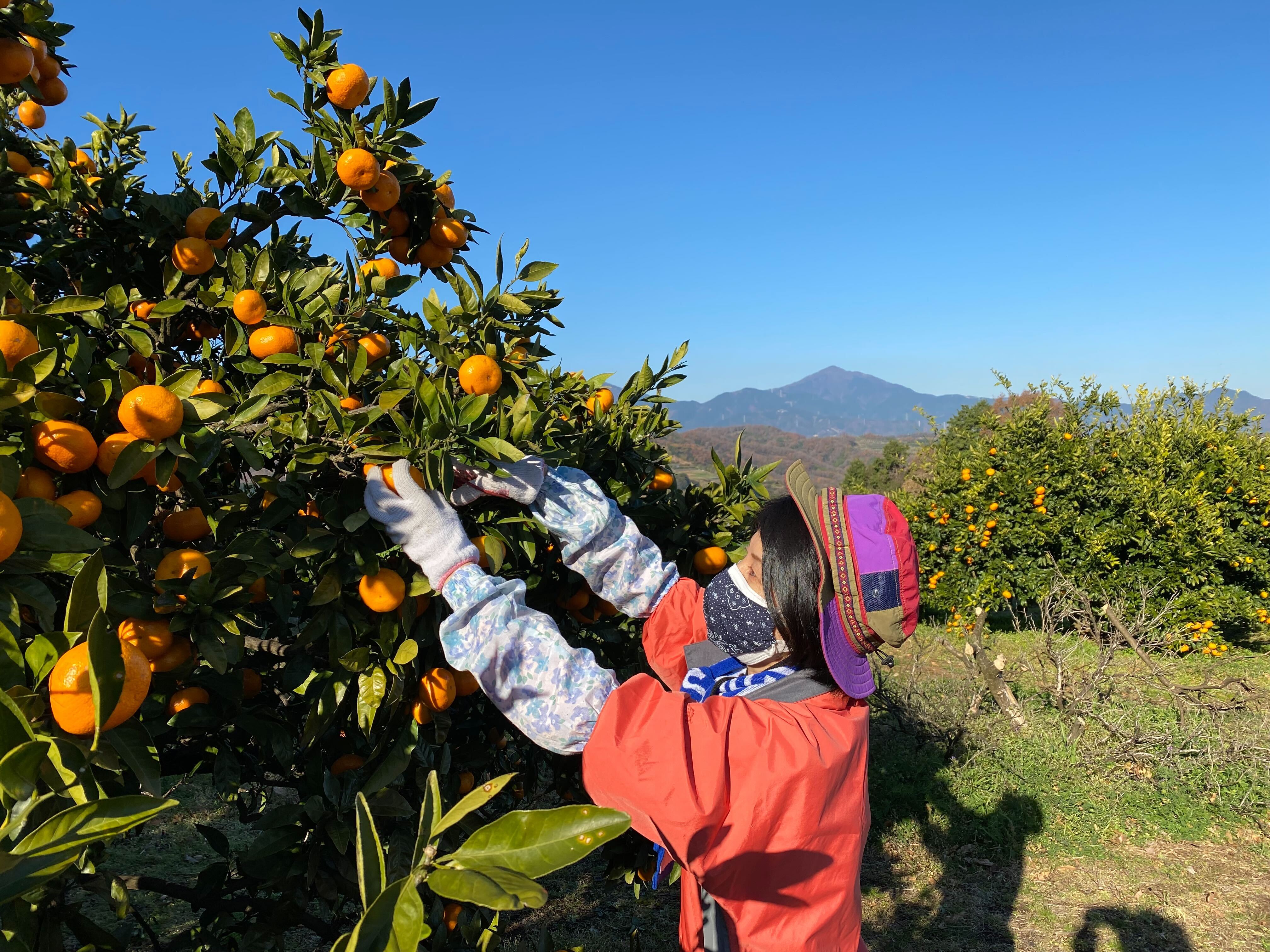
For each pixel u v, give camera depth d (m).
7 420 1.12
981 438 11.05
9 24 1.68
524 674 1.14
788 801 1.06
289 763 1.73
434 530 1.24
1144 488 9.15
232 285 1.79
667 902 4.71
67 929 3.59
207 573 1.28
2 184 1.88
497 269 1.76
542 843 0.71
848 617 1.20
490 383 1.59
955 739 5.99
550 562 2.09
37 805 0.66
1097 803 5.53
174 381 1.27
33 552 1.00
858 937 1.20
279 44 1.84
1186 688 6.54
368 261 2.03
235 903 1.99
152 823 5.16
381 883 0.74
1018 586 9.67
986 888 4.80
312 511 1.57
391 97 1.87
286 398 1.52
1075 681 6.65
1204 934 4.32
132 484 1.29
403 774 1.80
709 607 1.38
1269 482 9.55
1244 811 5.42
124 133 2.75
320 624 1.44
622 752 1.06
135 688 0.82
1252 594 9.80
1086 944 4.27
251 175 1.95
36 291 2.00
